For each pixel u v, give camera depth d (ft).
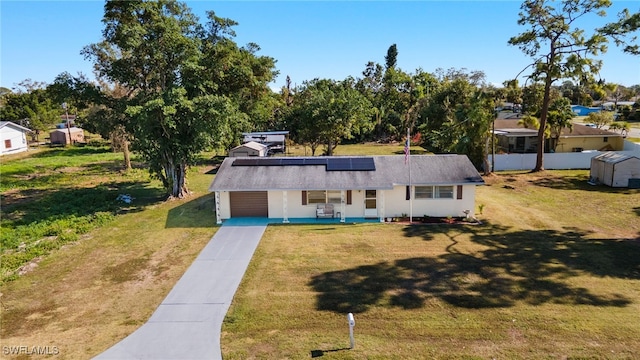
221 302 41.11
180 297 42.45
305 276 46.91
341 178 69.05
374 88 257.96
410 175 67.00
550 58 99.50
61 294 43.65
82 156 165.99
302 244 57.52
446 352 31.81
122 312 39.60
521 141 133.49
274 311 38.96
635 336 33.65
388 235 60.75
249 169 72.38
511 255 52.06
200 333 35.47
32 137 234.17
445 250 54.29
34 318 38.75
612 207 73.20
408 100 211.00
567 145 126.11
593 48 92.89
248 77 100.01
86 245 58.59
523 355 31.27
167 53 79.36
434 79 226.79
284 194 68.85
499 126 140.56
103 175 120.06
